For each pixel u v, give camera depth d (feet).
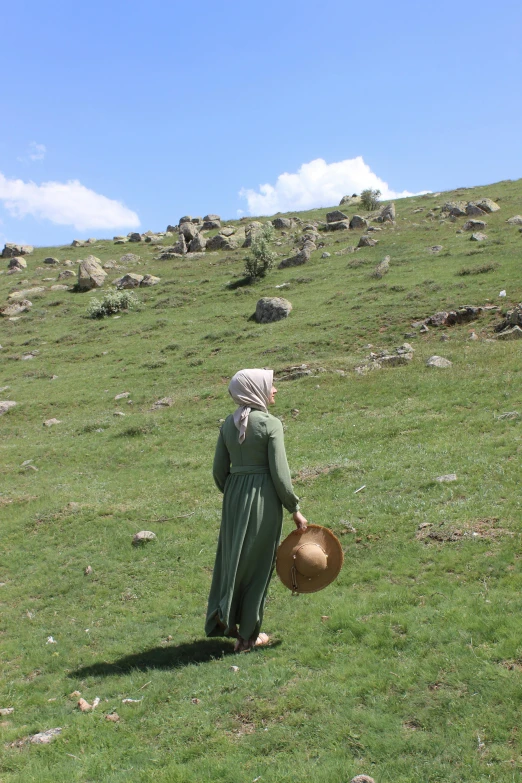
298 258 138.62
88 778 14.62
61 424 70.95
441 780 12.70
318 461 43.39
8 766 15.70
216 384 77.15
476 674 16.02
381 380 61.52
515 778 12.35
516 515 26.84
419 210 178.70
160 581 29.58
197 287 136.67
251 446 19.80
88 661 22.16
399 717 14.97
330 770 13.33
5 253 208.33
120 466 53.47
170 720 16.58
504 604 19.61
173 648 22.00
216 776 13.83
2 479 54.54
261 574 20.07
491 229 135.95
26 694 20.27
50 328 125.49
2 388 90.99
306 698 16.31
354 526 29.99
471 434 41.78
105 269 167.73
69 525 39.11
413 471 36.42
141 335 109.29
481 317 79.66
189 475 46.62
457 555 24.40
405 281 106.01
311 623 21.40
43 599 29.84
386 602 21.63
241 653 19.93
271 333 94.43
